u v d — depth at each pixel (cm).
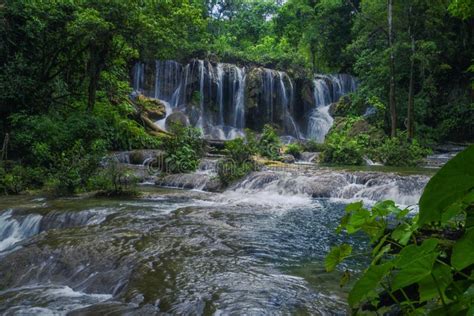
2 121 1405
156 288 368
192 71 2459
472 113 2217
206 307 323
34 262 476
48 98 1518
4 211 755
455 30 2333
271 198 963
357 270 417
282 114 2556
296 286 367
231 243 526
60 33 1513
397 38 2047
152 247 495
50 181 1061
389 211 118
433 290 69
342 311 310
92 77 1580
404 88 2341
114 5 1402
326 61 3253
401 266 68
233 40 4066
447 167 51
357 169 1324
